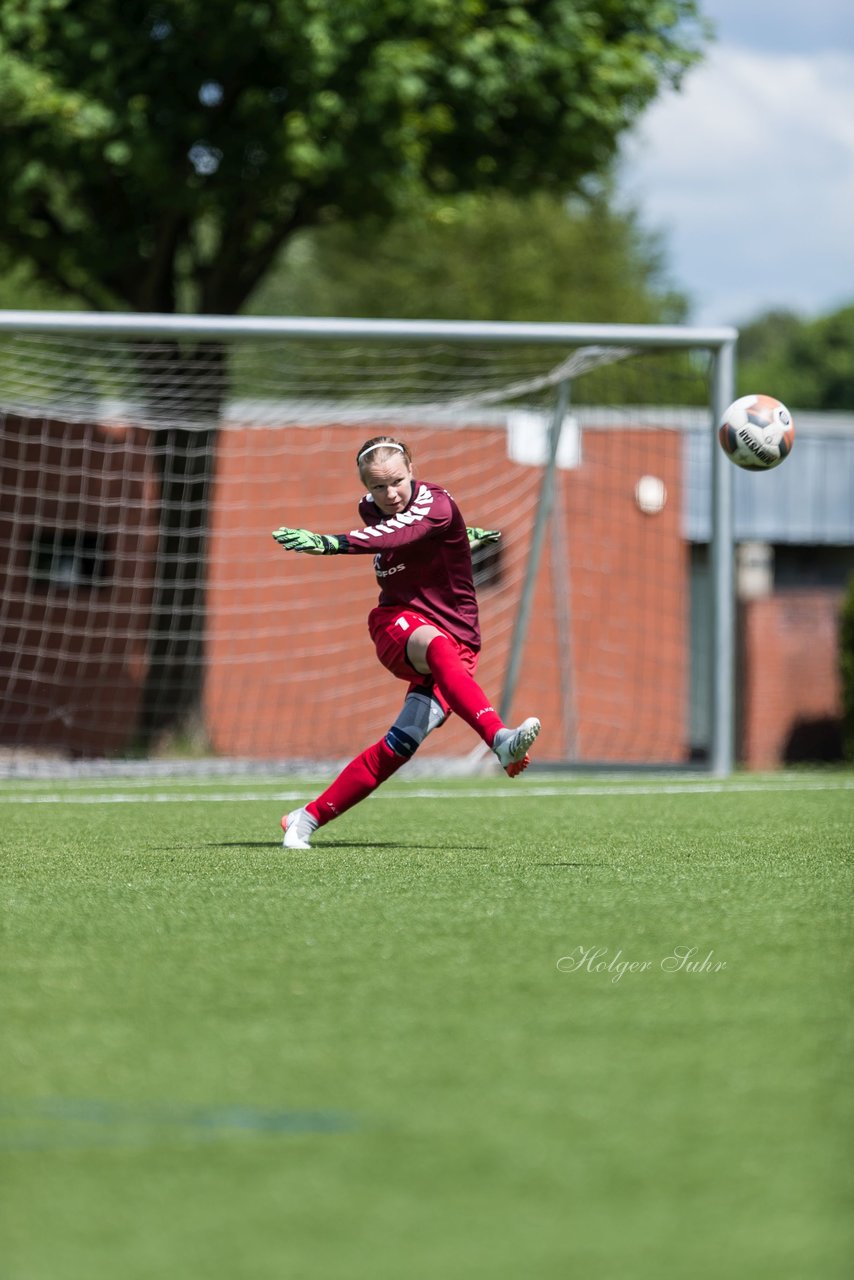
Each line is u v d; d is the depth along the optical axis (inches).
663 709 2687.0
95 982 530.6
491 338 1614.2
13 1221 323.3
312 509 2421.3
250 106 2094.0
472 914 662.5
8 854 891.4
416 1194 334.3
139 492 2306.8
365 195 2252.7
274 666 2416.3
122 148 1989.4
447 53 2110.0
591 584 2613.2
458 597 859.4
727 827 1051.3
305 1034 459.5
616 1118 379.9
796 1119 378.3
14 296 4084.6
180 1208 328.5
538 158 2327.8
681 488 2684.5
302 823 911.0
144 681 2292.1
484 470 2477.9
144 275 2305.6
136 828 1059.3
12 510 2287.2
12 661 2284.7
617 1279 293.0
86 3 2016.5
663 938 603.8
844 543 3595.0
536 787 1432.1
